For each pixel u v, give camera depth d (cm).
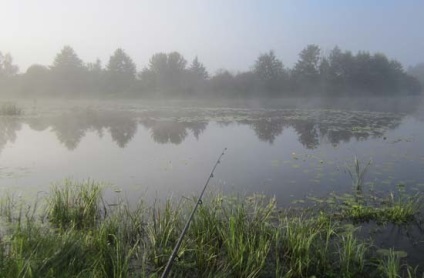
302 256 452
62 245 429
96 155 1140
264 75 5256
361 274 434
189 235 509
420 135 1503
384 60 5478
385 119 2178
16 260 358
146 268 444
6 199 679
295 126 1852
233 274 429
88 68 5578
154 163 1025
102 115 2448
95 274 386
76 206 614
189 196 720
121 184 812
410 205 623
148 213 615
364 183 805
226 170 937
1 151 1193
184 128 1778
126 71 5334
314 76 5256
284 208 650
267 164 998
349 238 488
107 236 493
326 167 955
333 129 1723
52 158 1091
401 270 444
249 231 505
